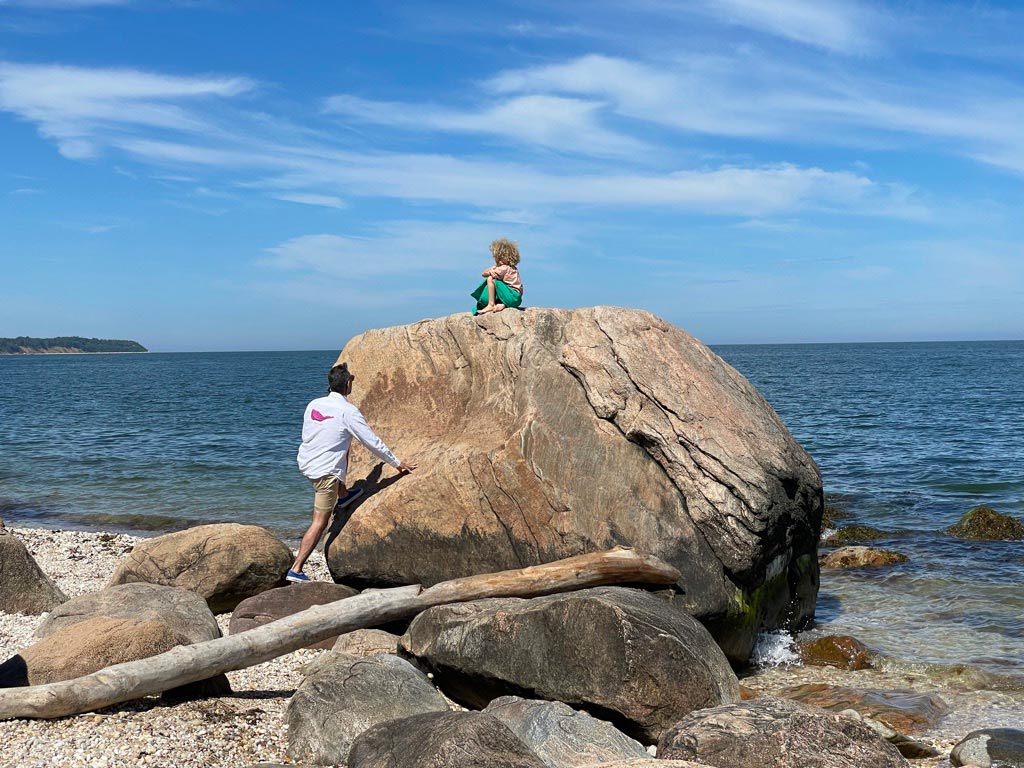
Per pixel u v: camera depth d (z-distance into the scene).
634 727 6.02
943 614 10.04
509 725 5.61
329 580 11.42
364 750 4.90
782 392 51.78
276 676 6.82
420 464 8.70
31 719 5.28
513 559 8.14
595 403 8.23
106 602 7.25
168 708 5.69
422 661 7.01
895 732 6.52
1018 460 22.52
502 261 9.74
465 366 9.38
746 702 5.59
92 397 56.53
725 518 7.67
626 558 7.48
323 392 61.88
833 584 11.42
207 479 21.31
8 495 19.45
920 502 17.36
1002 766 5.88
